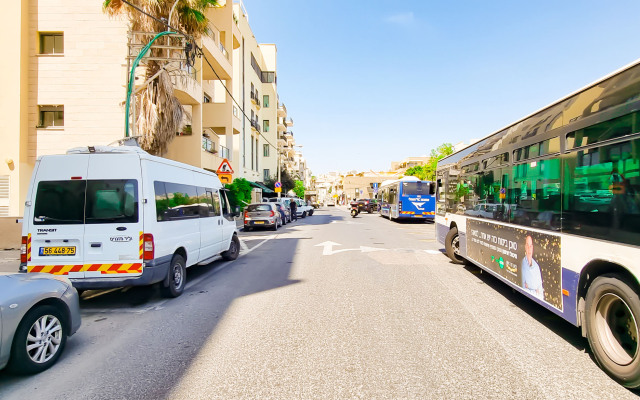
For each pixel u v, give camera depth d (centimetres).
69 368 379
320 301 612
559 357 392
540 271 474
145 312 576
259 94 4481
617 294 332
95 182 591
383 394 317
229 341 445
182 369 371
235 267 947
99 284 579
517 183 553
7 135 1609
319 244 1378
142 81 1581
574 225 400
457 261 953
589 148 378
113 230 583
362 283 738
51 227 584
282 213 2392
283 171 5181
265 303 608
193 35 1474
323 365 374
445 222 1026
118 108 1656
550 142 455
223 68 2291
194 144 1908
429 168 4931
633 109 318
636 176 315
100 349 429
